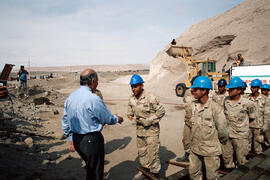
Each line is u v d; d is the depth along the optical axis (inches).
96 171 96.0
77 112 92.7
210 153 98.3
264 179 81.7
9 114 245.1
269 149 115.3
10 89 492.4
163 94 717.9
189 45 1232.2
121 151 193.5
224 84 180.1
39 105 376.5
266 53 780.6
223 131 96.3
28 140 180.1
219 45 1063.0
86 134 92.7
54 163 150.9
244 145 134.4
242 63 597.3
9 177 100.0
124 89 828.0
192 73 652.1
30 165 130.3
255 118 148.9
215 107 98.2
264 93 197.5
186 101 159.8
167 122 320.8
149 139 127.8
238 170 92.7
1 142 158.4
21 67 436.1
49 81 1267.2
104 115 95.0
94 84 100.0
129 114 138.7
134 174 146.8
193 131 103.9
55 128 241.3
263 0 1098.7
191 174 106.8
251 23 984.3
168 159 177.5
